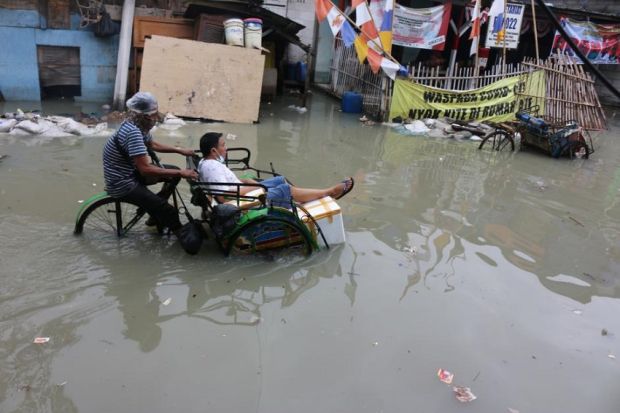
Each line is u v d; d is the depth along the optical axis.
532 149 10.42
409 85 11.80
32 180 6.18
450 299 4.17
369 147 9.41
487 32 13.29
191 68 10.45
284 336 3.55
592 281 4.73
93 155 7.34
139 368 3.14
